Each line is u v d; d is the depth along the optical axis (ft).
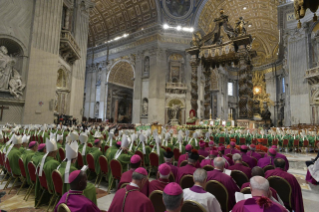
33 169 14.51
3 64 40.47
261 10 107.96
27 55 43.80
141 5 103.30
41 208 14.24
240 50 56.03
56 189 12.62
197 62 64.69
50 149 14.05
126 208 7.41
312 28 77.10
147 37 105.50
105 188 18.76
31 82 43.75
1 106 39.96
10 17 41.52
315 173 18.72
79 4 66.39
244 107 56.34
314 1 19.76
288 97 102.12
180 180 12.39
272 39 129.29
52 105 47.34
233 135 46.60
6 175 20.18
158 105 99.55
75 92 64.44
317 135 44.29
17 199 15.65
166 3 102.06
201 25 107.96
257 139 43.78
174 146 26.68
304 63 78.33
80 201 7.62
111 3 106.42
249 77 58.03
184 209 8.18
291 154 40.96
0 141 21.49
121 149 17.87
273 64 137.80
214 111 129.70
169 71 104.22
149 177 22.41
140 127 82.53
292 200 11.73
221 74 136.26
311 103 75.41
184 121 100.53
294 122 79.25
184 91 102.89
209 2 101.76
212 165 16.11
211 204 8.26
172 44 104.37
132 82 136.87
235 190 11.37
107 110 116.98
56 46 48.70
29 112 43.16
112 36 120.26
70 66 61.67
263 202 6.17
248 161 18.22
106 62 118.11
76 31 64.69
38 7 45.65
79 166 21.42
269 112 128.16
